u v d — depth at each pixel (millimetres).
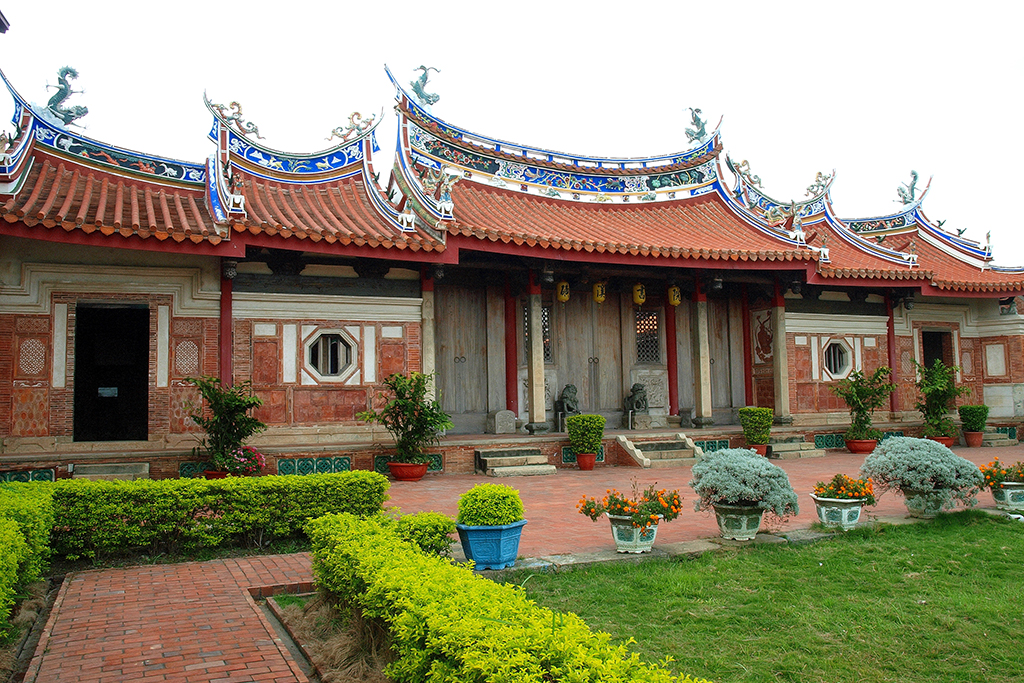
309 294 16750
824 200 27062
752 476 9133
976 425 22812
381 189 19688
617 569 8141
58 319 14820
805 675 5418
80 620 6645
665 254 18500
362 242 15438
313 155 18906
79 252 15016
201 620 6648
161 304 15562
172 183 17172
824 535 9539
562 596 7168
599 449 18531
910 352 24922
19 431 14398
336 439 16688
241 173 18047
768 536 9516
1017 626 6375
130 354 22203
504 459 17156
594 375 21859
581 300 21922
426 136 20672
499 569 7949
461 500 8211
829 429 21766
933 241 28203
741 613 6684
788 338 22625
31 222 12672
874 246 24359
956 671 5512
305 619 6680
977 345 26516
